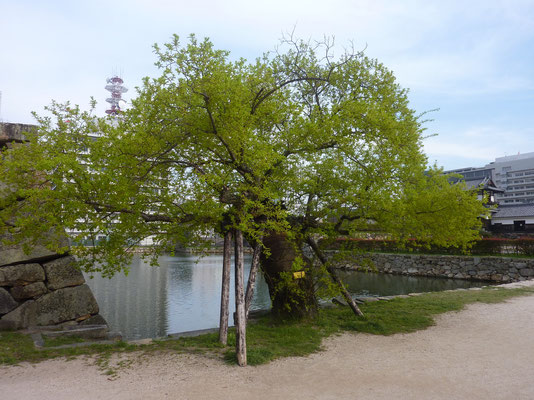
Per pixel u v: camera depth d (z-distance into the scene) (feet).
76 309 30.99
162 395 15.31
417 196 25.23
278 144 25.18
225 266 23.99
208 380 17.07
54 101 20.02
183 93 19.66
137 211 19.45
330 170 28.96
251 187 20.34
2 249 29.19
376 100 26.55
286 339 23.72
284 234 27.73
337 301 37.01
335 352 21.43
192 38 19.21
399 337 24.77
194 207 19.53
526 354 20.56
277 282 27.94
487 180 128.06
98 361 20.18
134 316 47.80
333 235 28.89
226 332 23.63
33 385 16.67
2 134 32.40
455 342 23.34
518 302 37.09
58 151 19.02
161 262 129.49
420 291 64.90
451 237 26.84
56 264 30.99
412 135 24.97
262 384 16.51
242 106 20.01
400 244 28.48
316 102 30.68
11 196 18.95
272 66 28.91
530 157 329.11
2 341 24.40
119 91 238.07
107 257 21.91
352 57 28.60
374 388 15.89
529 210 121.39
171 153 22.35
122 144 18.62
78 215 17.39
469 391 15.47
